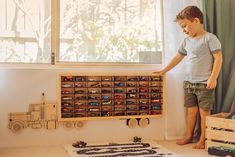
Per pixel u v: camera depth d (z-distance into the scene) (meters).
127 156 1.78
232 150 1.78
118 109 2.18
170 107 2.28
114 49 2.20
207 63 2.05
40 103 2.06
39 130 2.07
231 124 1.83
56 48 2.10
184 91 2.22
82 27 2.14
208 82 1.98
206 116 1.97
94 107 2.13
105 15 2.18
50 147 2.02
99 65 2.16
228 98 2.20
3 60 2.02
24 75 2.04
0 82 2.00
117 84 2.16
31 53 2.06
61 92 2.06
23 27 2.04
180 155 1.84
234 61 2.26
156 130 2.28
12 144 2.03
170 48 2.26
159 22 2.27
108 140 2.20
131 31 2.22
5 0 2.01
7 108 2.02
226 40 2.27
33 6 2.06
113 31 2.19
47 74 2.07
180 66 2.27
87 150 1.91
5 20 2.01
